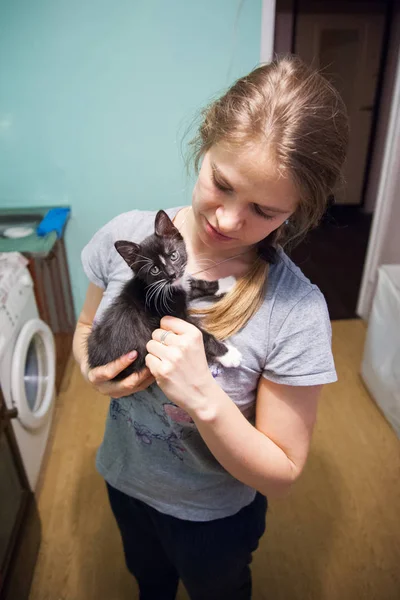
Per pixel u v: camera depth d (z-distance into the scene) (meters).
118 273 0.86
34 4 1.97
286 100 0.54
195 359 0.61
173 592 1.31
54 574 1.51
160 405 0.76
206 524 0.88
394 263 2.74
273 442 0.73
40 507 1.74
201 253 0.78
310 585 1.48
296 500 1.78
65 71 2.13
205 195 0.63
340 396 2.34
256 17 2.11
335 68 4.42
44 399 1.89
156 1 2.02
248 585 1.05
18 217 2.36
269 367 0.70
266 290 0.70
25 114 2.21
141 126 2.29
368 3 4.14
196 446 0.79
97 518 1.70
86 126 2.27
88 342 0.87
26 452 1.64
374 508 1.75
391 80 4.41
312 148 0.54
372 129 4.63
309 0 4.09
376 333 2.24
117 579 1.50
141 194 2.47
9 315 1.56
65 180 2.40
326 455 1.98
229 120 0.56
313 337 0.67
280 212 0.60
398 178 2.66
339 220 4.67
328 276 3.54
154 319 0.78
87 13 2.02
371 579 1.50
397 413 2.06
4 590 1.30
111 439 0.95
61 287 2.43
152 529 1.05
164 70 2.18
